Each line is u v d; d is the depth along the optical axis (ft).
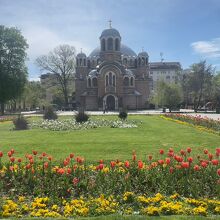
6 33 212.64
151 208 24.61
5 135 83.05
